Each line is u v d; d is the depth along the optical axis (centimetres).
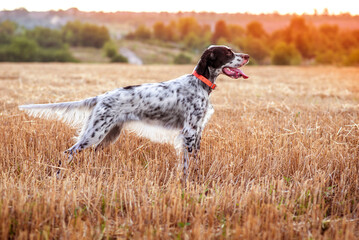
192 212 353
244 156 485
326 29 10738
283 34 10106
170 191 377
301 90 1255
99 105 462
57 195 363
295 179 420
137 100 465
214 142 532
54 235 311
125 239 300
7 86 1184
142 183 398
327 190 406
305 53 8919
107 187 380
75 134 559
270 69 2788
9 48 6200
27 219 321
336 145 502
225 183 407
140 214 323
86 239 297
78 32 8831
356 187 406
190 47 10088
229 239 306
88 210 347
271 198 380
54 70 2161
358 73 2278
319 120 661
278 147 503
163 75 1780
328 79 1780
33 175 412
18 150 483
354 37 9694
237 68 482
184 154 464
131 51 9425
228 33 10269
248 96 1047
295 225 332
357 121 647
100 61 7344
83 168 439
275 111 785
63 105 471
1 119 622
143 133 482
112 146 506
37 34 7550
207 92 477
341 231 317
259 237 301
